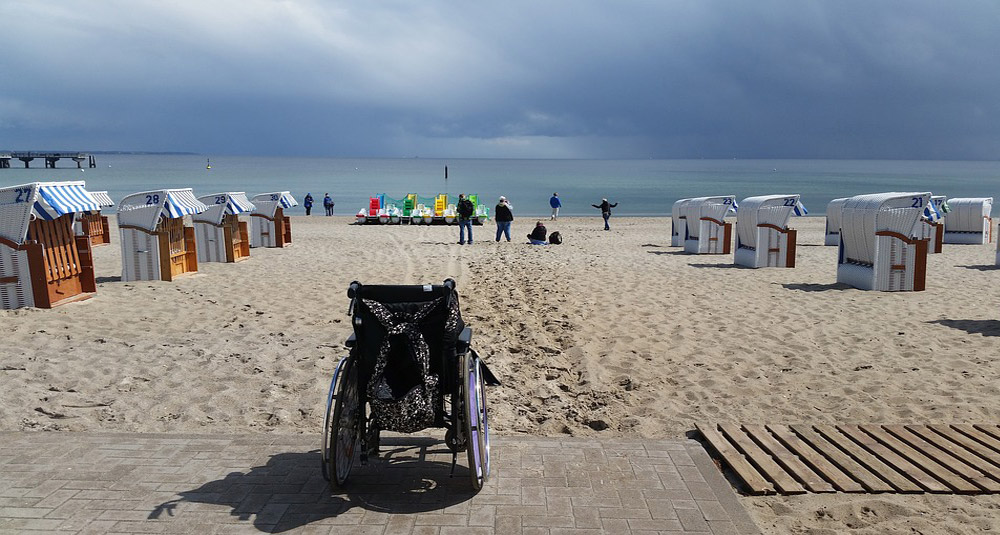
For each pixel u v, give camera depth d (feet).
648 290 43.75
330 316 34.60
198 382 23.47
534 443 17.93
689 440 18.30
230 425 19.84
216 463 16.53
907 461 16.97
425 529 13.55
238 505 14.46
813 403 21.90
